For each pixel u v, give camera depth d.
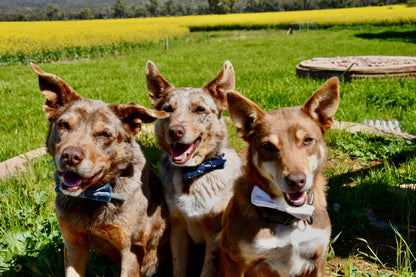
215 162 1.37
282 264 1.24
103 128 1.21
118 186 1.24
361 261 1.42
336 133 2.34
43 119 2.94
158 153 2.06
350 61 4.43
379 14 17.67
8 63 8.11
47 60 8.69
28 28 14.51
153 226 1.34
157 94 1.55
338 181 1.84
